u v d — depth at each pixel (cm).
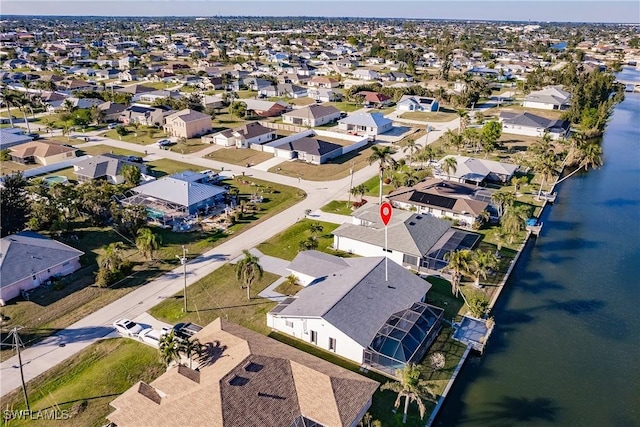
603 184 9988
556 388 4500
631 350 5047
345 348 4666
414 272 6278
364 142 12206
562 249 7206
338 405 3700
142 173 9738
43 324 5200
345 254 6794
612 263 6812
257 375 3866
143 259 6588
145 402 3772
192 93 17425
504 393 4425
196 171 10162
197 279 6097
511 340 5159
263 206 8406
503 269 6425
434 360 4575
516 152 11494
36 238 6488
